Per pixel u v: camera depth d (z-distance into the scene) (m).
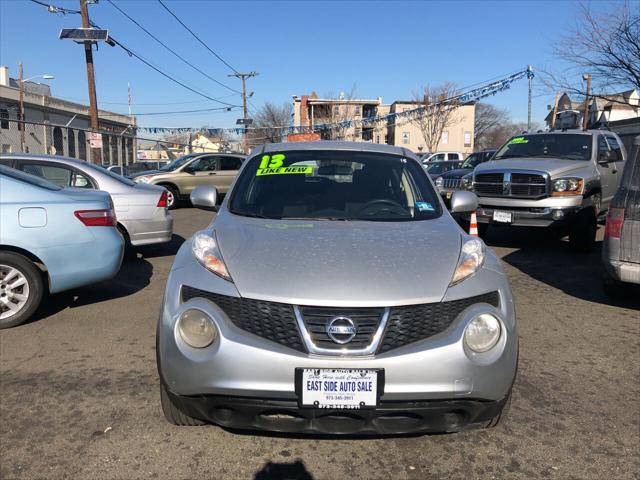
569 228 8.45
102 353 4.32
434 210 3.82
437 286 2.73
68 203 5.03
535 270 7.42
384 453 2.94
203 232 3.35
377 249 3.00
